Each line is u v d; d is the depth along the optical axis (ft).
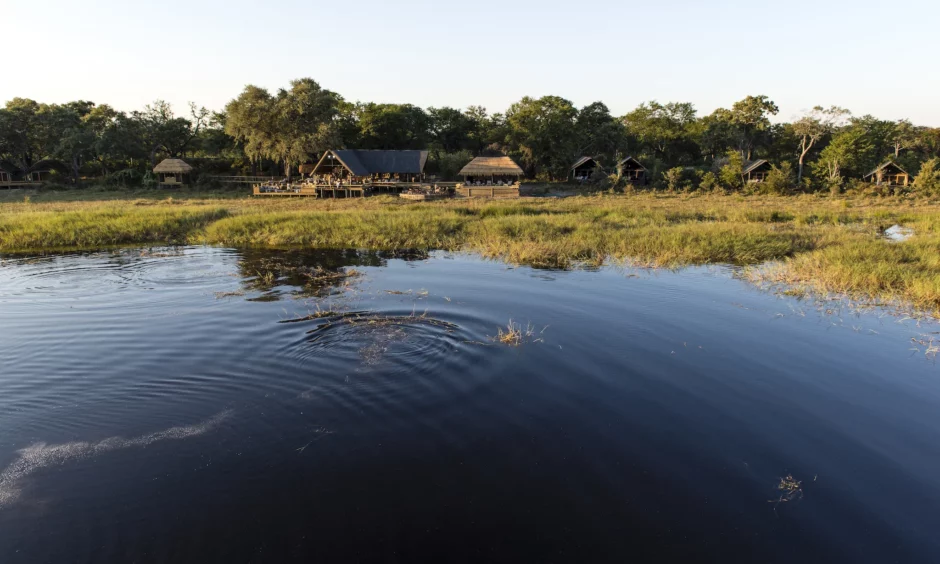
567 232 69.46
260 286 43.24
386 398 23.40
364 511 16.40
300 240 66.95
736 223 76.54
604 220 80.12
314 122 176.04
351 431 20.81
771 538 15.39
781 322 34.68
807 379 25.99
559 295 40.60
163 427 21.29
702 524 15.97
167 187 179.93
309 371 26.23
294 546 15.01
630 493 17.34
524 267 51.55
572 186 192.13
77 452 19.61
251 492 17.30
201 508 16.57
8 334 31.65
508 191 155.02
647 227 71.05
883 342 31.14
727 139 230.89
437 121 249.34
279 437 20.45
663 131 247.91
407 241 64.54
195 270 49.85
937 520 16.10
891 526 15.88
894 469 18.69
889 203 133.18
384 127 218.59
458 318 34.47
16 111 180.55
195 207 100.27
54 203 125.49
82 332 31.96
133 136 191.83
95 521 16.06
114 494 17.28
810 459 19.26
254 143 175.73
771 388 24.98
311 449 19.63
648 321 34.47
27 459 19.19
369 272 48.98
